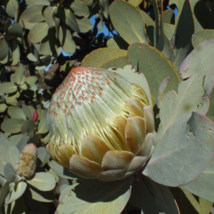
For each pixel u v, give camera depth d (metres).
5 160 0.44
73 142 0.32
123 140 0.31
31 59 0.60
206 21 0.39
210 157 0.28
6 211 0.43
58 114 0.33
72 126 0.32
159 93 0.34
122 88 0.33
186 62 0.33
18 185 0.42
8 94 0.62
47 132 0.52
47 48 0.52
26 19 0.50
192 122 0.29
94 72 0.33
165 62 0.35
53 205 0.52
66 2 0.50
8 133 0.54
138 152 0.31
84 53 0.63
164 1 0.54
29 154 0.42
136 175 0.35
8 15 0.56
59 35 0.50
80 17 0.51
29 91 0.64
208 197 0.32
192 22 0.36
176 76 0.35
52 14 0.49
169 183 0.30
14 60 0.58
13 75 0.61
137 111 0.31
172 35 0.41
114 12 0.41
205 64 0.33
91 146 0.31
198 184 0.33
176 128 0.31
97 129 0.32
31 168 0.43
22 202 0.44
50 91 0.63
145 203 0.34
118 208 0.33
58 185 0.46
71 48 0.51
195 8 0.39
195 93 0.33
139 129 0.31
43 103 0.63
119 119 0.31
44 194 0.44
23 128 0.50
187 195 0.36
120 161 0.30
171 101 0.33
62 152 0.31
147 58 0.35
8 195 0.42
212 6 0.40
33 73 0.66
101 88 0.32
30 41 0.51
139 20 0.41
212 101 0.34
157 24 0.39
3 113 0.66
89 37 0.62
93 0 0.51
